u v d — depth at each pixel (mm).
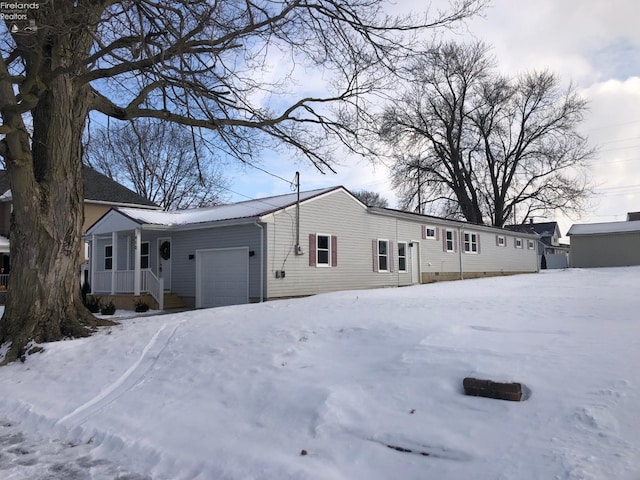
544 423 4297
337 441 4758
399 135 36500
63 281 10609
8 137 9734
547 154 41250
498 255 33406
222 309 12086
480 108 42094
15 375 8734
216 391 6422
